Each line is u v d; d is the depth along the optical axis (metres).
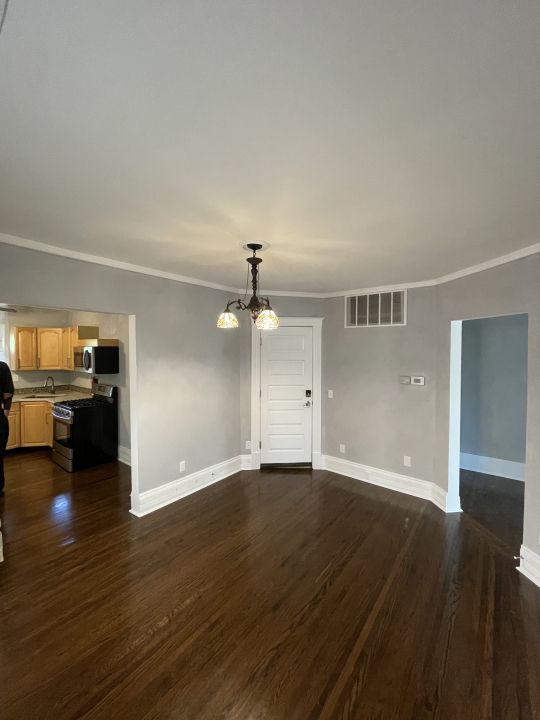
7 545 3.20
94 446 5.23
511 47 0.97
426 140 1.42
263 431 5.25
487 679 1.92
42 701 1.79
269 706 1.78
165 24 0.91
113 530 3.47
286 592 2.61
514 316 4.83
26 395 6.13
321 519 3.73
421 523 3.66
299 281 4.30
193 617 2.36
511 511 3.93
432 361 4.16
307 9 0.86
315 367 5.18
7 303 2.68
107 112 1.25
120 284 3.50
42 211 2.15
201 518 3.73
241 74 1.08
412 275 3.89
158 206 2.07
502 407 4.94
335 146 1.46
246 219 2.26
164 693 1.84
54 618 2.34
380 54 1.00
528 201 1.98
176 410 4.16
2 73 1.07
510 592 2.62
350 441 4.92
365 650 2.11
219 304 4.71
